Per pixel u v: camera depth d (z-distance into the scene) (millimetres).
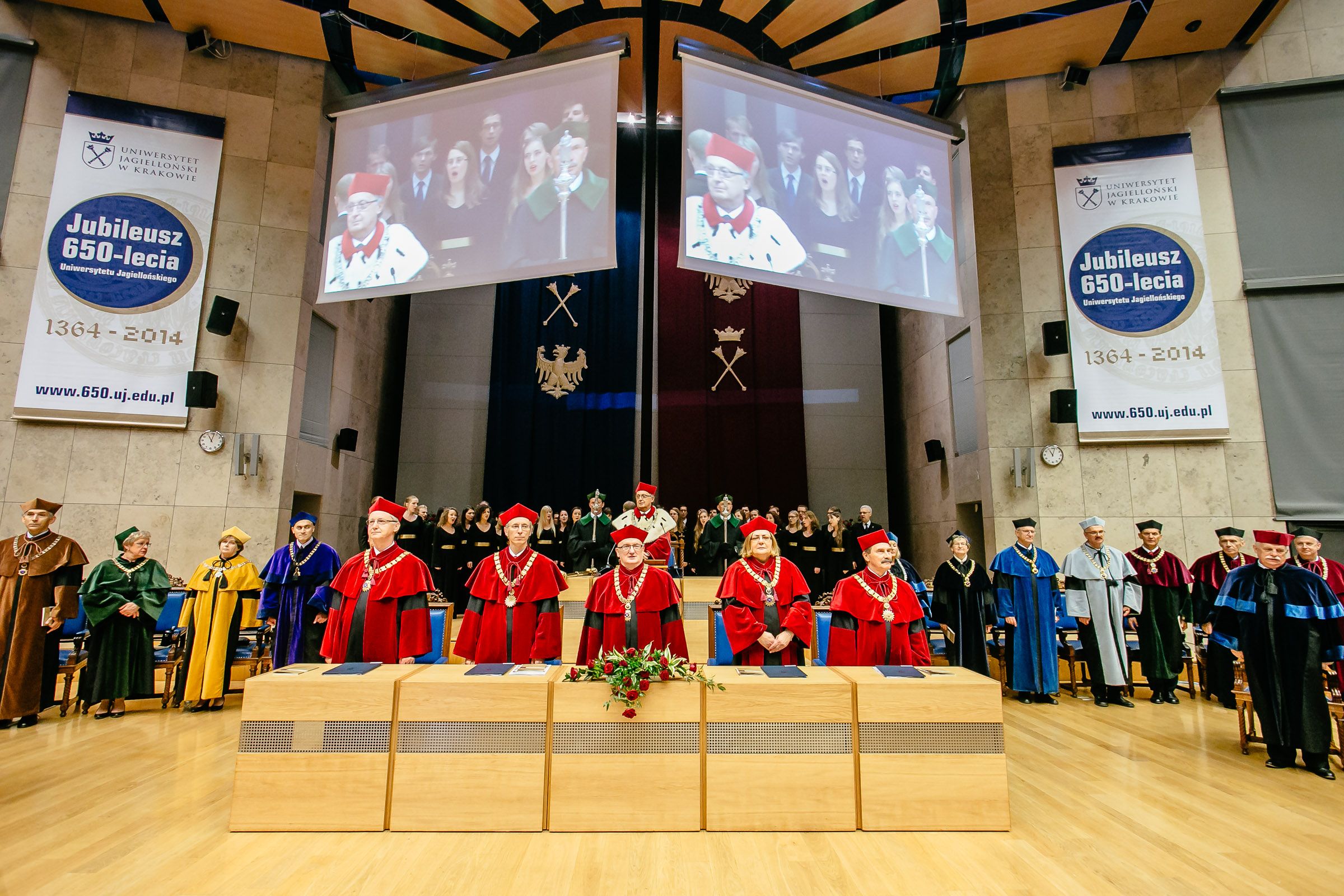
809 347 13266
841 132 8375
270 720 3180
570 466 12227
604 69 7742
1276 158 8773
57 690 6562
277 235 8922
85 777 3936
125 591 5543
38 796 3605
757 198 7691
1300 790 3877
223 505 8281
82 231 8336
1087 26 8547
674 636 4105
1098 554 6504
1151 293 8781
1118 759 4484
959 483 10070
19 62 8484
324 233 9516
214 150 8859
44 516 5344
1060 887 2637
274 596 5832
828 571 9828
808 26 8914
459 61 9492
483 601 4359
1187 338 8625
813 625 6418
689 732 3199
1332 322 8398
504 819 3105
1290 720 4277
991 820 3186
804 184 8023
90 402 8109
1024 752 4676
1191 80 9086
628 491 12086
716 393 12508
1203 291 8680
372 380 11859
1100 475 8586
